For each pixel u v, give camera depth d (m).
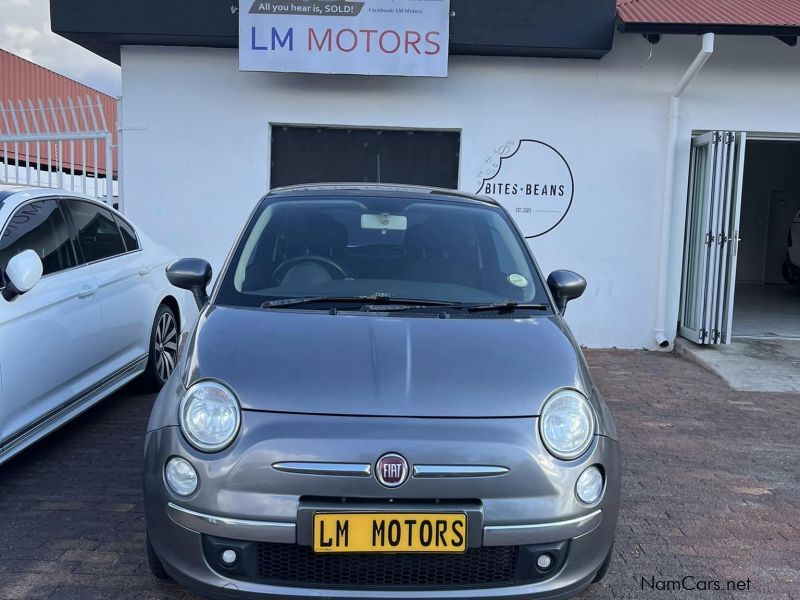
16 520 3.59
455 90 7.72
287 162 7.92
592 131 7.81
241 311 3.11
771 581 3.21
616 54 7.73
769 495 4.18
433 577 2.46
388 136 7.92
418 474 2.40
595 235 7.93
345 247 3.64
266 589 2.42
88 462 4.36
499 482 2.44
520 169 7.84
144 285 5.39
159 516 2.54
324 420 2.47
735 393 6.37
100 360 4.67
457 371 2.68
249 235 3.66
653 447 4.95
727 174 7.64
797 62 7.80
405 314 3.16
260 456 2.42
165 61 7.63
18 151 8.23
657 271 7.97
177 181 7.78
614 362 7.46
